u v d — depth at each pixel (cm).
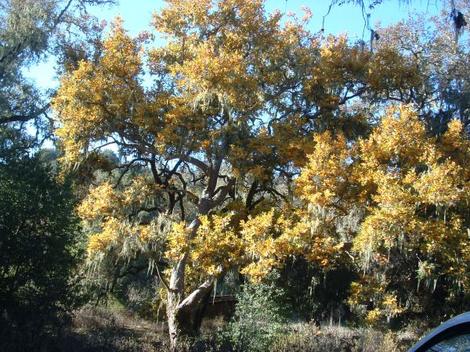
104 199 1716
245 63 1750
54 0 2147
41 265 1012
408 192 1334
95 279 1748
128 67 1759
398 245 1421
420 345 302
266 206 1825
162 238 1667
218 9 1884
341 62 1842
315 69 1834
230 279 1991
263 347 1141
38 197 1016
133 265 2147
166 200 2223
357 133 1839
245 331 1168
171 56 1931
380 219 1311
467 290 1387
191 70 1617
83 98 1694
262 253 1416
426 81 1942
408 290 1638
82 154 1712
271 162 1739
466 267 1370
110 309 2056
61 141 1867
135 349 1038
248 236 1477
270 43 1847
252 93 1656
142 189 1780
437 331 295
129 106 1747
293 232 1432
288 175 1816
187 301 1728
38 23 2091
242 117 1627
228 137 1625
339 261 1630
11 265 1002
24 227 1017
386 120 1483
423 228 1300
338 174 1451
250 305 1212
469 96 1828
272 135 1706
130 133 1816
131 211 1802
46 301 997
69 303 1041
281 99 1908
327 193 1407
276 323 1204
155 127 1747
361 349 1266
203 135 1675
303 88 1862
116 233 1616
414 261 1548
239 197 2081
